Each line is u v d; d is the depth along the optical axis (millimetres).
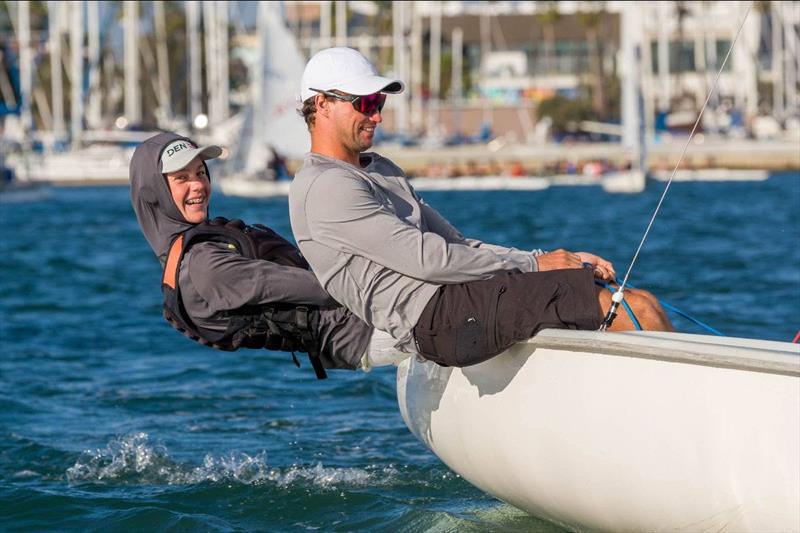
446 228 15211
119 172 146875
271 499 17250
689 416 11875
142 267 56062
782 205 104125
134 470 19000
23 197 122250
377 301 13570
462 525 15688
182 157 14477
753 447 11469
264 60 120000
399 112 181500
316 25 174875
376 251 13258
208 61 163500
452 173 162500
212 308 14320
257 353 30328
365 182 13617
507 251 15156
